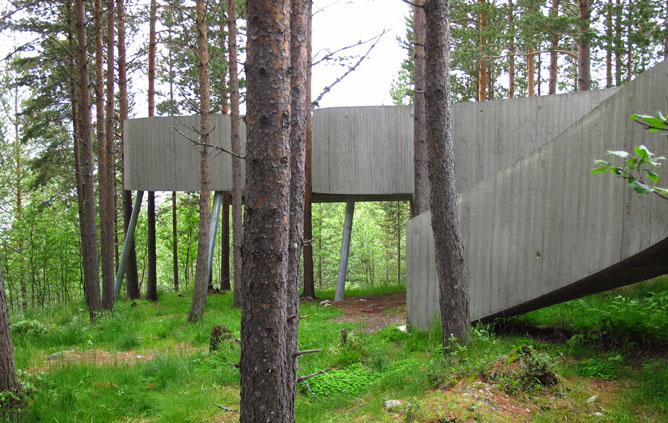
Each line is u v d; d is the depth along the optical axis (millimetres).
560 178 6844
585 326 7582
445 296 6805
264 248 3594
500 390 5238
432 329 8664
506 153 13219
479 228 8148
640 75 5691
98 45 14719
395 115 14930
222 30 18875
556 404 5004
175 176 17000
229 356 8266
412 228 9602
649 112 5598
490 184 7961
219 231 35469
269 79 3600
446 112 6785
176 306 16594
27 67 18578
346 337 8484
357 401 6133
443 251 6797
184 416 5910
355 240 33750
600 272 6293
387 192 14953
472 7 18672
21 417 6000
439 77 6742
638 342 6773
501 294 7758
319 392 6598
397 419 4895
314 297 17203
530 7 16781
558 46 20500
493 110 13367
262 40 3598
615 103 6012
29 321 11781
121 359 9094
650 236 5613
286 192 3686
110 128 16188
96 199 24719
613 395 5289
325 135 15719
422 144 12492
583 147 6492
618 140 5984
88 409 6172
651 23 15867
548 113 12828
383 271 37844
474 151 13547
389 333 9305
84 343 10672
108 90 16109
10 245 21250
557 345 7121
